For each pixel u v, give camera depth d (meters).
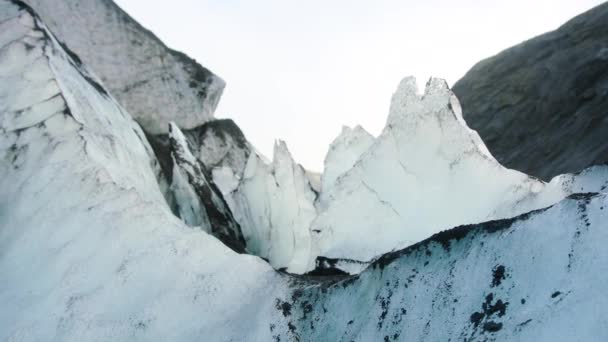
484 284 11.02
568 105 35.62
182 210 24.70
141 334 14.32
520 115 38.50
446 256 11.99
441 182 17.69
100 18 34.19
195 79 37.81
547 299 9.83
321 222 19.67
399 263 12.68
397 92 19.33
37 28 22.66
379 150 19.31
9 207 17.66
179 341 14.19
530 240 10.79
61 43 28.31
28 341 14.03
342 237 18.89
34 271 15.72
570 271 9.88
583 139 31.58
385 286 12.66
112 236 16.14
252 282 15.28
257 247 25.50
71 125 19.28
